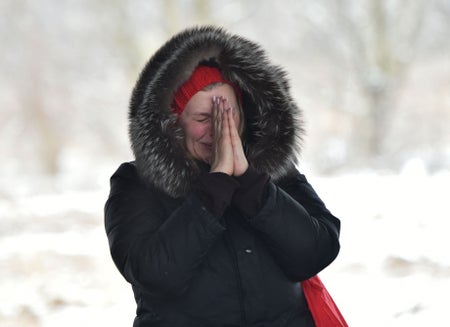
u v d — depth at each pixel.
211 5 68.69
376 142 66.12
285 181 7.87
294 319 7.53
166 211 7.42
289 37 74.56
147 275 6.96
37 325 18.22
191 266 6.98
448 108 69.88
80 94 83.62
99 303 19.80
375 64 67.06
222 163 7.19
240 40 7.68
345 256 21.05
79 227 31.97
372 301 17.03
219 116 7.27
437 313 15.79
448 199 27.77
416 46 67.56
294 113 7.64
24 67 83.12
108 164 81.69
